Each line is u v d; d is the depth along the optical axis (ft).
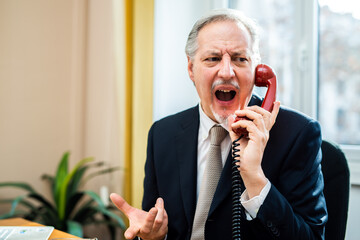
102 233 8.77
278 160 3.63
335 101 6.51
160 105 7.50
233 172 3.42
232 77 3.66
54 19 8.92
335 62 6.50
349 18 6.36
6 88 8.25
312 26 6.59
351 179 5.90
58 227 7.50
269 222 3.18
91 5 8.82
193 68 3.98
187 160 4.06
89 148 8.89
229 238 3.60
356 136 6.34
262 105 3.75
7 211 8.11
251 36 3.78
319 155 3.67
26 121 8.54
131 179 7.54
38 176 8.70
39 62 8.71
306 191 3.48
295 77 6.82
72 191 7.73
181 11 7.63
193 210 3.88
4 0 8.19
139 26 7.33
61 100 9.03
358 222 5.78
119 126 8.08
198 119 4.22
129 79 7.57
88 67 8.93
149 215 3.24
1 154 8.19
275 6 7.06
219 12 3.81
